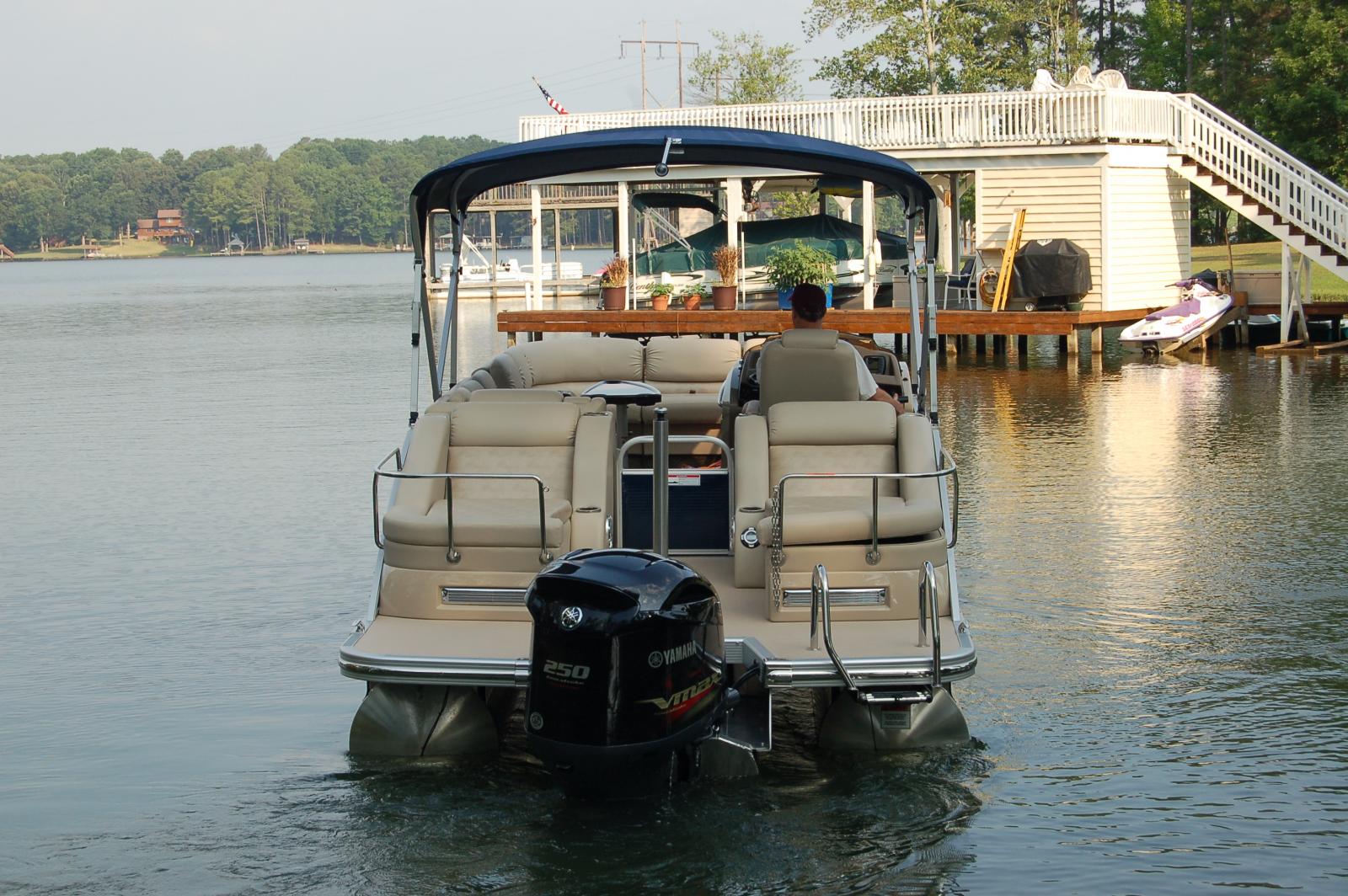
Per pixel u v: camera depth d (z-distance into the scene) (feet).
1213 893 16.56
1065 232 86.94
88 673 26.05
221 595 31.89
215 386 79.56
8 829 18.81
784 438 23.59
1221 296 82.17
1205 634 26.91
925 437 22.91
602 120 92.84
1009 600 29.55
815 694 22.81
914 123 88.43
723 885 16.74
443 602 21.42
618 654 17.25
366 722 20.86
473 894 16.66
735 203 91.15
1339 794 19.39
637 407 31.45
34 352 110.63
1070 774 20.13
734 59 201.05
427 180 24.73
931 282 26.27
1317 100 123.85
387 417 63.52
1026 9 173.27
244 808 19.33
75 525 40.06
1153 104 88.94
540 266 99.09
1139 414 57.67
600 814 18.84
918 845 17.85
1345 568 31.53
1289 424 53.62
